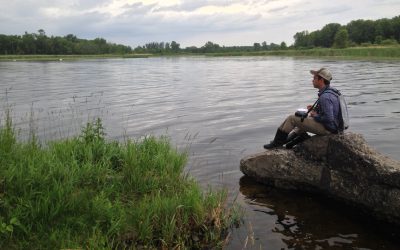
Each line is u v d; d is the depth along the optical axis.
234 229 6.04
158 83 30.53
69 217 5.22
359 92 21.72
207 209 6.09
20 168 5.68
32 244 4.69
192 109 17.28
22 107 17.42
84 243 4.81
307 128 7.60
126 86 28.05
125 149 7.59
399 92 21.27
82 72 45.38
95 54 152.75
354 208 6.78
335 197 7.04
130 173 6.69
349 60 61.66
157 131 12.75
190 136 12.02
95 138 7.75
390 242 5.76
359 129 12.45
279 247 5.54
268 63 63.25
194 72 44.66
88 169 6.36
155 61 91.62
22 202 5.14
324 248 5.55
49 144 7.73
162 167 7.16
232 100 20.12
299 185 7.60
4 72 43.94
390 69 38.88
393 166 6.29
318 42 139.62
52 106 17.91
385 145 10.51
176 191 6.49
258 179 8.02
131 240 5.23
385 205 6.20
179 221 5.64
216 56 135.50
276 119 14.67
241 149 10.42
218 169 8.73
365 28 126.25
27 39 132.25
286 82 29.30
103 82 31.47
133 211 5.64
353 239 5.82
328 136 7.26
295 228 6.12
